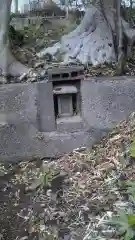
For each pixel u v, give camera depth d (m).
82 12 4.46
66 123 2.95
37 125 2.93
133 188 2.31
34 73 3.11
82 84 2.95
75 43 3.36
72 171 2.70
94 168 2.69
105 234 2.07
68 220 2.24
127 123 2.96
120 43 3.24
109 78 2.99
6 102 2.90
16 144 2.93
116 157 2.70
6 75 3.11
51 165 2.82
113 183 2.50
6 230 2.19
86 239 2.06
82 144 2.97
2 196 2.51
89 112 2.97
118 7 3.25
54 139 2.94
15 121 2.91
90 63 3.22
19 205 2.41
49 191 2.51
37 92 2.91
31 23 4.68
